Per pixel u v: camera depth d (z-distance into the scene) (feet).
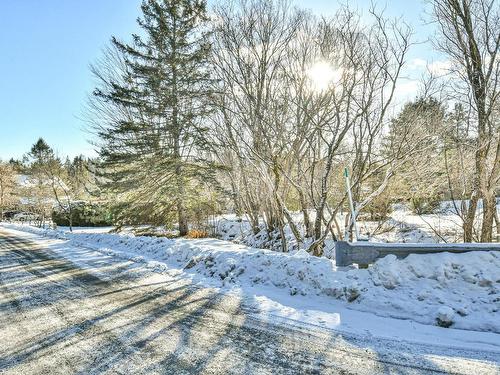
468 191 43.60
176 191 64.54
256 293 22.49
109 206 72.38
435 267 19.15
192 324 17.25
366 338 15.29
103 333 16.38
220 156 64.69
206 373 12.35
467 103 40.50
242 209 69.67
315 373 12.32
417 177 47.14
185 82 60.59
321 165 46.62
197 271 29.50
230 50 40.96
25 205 163.12
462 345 14.43
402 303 18.26
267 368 12.70
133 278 27.81
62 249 48.37
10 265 36.52
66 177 135.44
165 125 64.59
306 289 21.93
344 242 22.39
